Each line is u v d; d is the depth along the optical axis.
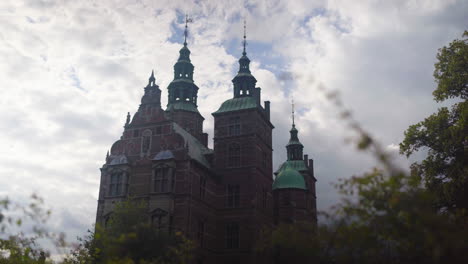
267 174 58.34
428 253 18.58
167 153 49.19
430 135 43.03
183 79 67.12
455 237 14.44
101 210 50.38
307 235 23.12
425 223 15.88
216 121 58.22
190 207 47.06
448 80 42.38
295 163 80.75
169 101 66.69
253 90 62.06
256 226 51.44
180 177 48.19
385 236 21.45
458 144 39.91
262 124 59.44
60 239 21.61
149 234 31.06
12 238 23.36
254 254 26.55
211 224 51.69
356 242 19.92
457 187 38.62
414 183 20.22
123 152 52.19
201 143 63.81
